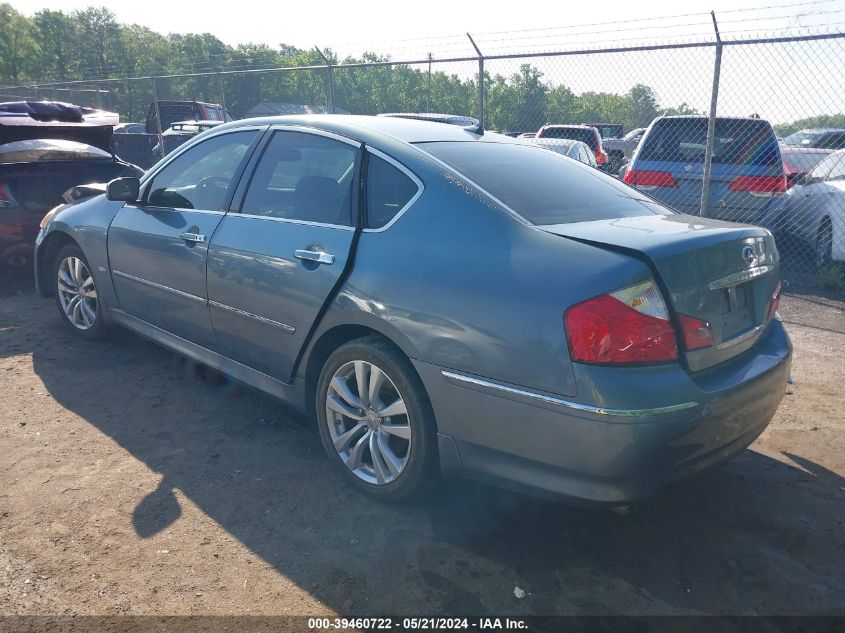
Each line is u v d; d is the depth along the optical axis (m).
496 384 2.57
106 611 2.40
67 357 4.90
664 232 2.71
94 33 78.00
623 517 3.06
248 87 42.12
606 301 2.36
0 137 6.52
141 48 79.88
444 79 12.99
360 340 3.07
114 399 4.21
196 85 42.31
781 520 3.06
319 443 3.72
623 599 2.53
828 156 8.43
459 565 2.70
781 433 3.94
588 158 11.30
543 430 2.48
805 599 2.55
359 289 2.99
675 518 3.06
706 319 2.57
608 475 2.39
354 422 3.25
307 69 10.80
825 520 3.07
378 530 2.93
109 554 2.71
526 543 2.86
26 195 6.66
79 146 6.98
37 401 4.15
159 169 4.45
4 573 2.58
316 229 3.28
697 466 2.57
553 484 2.52
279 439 3.75
